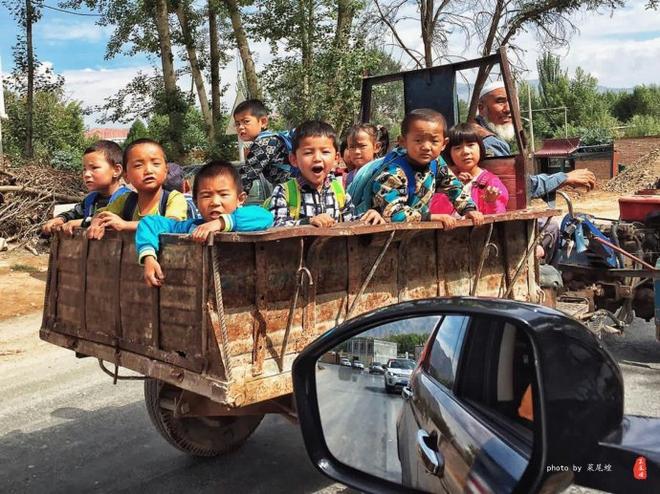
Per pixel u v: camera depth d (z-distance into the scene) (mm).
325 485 4008
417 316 2121
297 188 3977
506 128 6094
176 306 2982
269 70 16625
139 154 3744
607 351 1622
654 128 50375
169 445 4703
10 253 12992
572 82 59125
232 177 3359
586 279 6812
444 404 1979
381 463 2145
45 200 14156
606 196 26453
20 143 23469
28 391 6027
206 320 2807
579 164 35281
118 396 5855
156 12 19078
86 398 5812
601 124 52781
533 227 4332
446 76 5637
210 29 21484
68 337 3736
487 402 1813
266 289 2908
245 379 2850
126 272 3285
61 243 3811
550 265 6391
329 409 2297
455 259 3816
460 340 2008
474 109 6543
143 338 3199
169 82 19109
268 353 2932
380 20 17641
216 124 20812
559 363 1554
